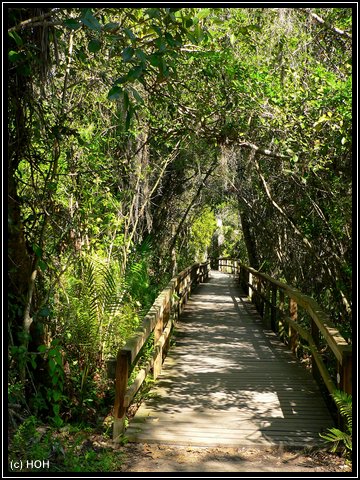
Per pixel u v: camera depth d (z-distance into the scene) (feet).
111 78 20.75
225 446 13.37
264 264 47.91
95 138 21.34
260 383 19.36
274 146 25.72
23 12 13.16
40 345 15.14
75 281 19.29
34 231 15.52
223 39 21.04
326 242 28.14
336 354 13.62
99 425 15.71
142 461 12.42
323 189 24.72
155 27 12.85
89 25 11.66
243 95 21.89
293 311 25.27
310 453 13.03
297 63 20.95
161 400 17.12
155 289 36.14
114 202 23.79
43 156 16.55
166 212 44.52
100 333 19.49
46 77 14.26
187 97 23.70
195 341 27.84
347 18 17.54
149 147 31.04
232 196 51.60
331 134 19.76
